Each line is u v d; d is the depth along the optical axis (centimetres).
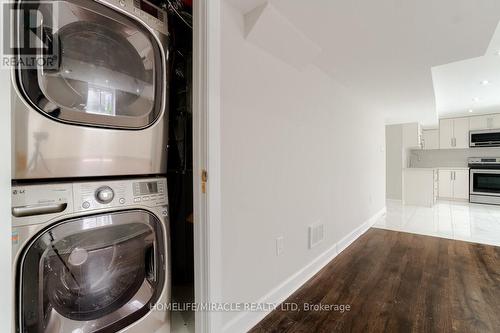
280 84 167
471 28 154
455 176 578
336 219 256
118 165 96
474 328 139
